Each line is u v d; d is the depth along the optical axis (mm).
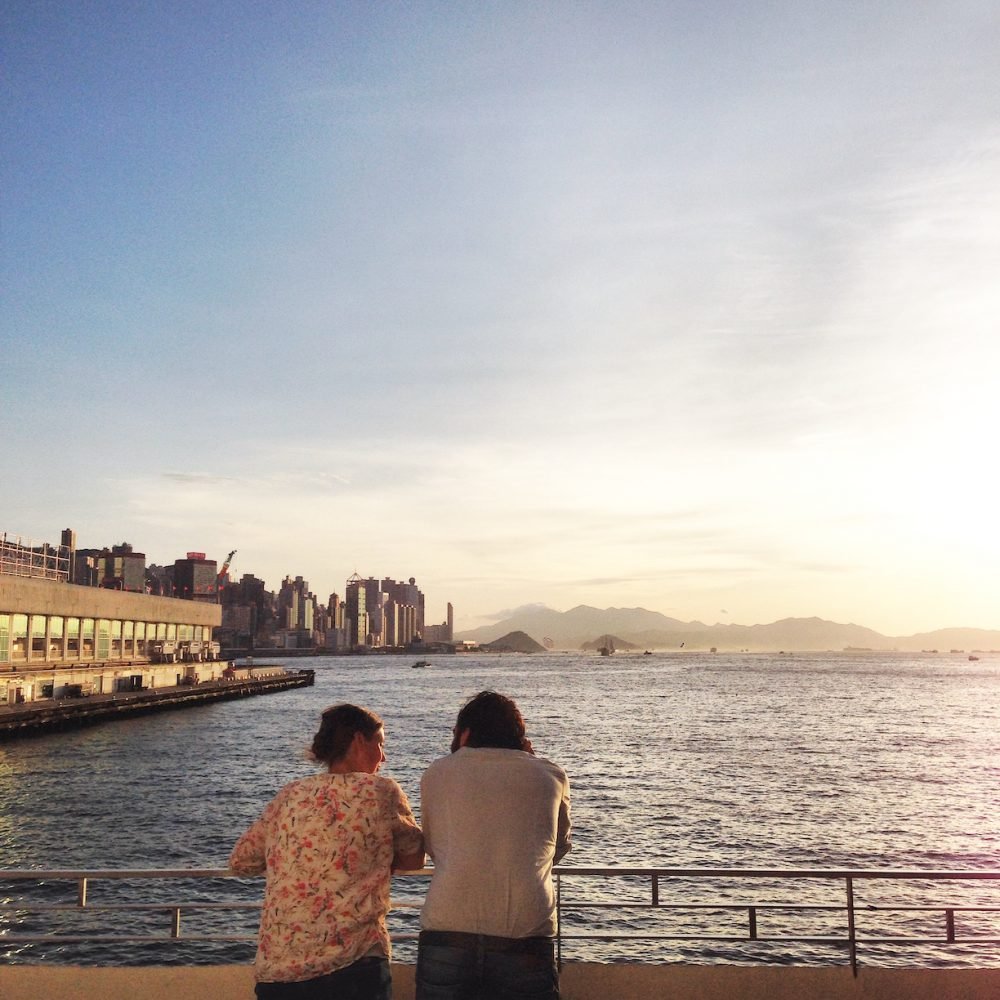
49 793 40938
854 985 5918
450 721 86375
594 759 56031
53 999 5785
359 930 4168
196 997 5805
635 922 21922
